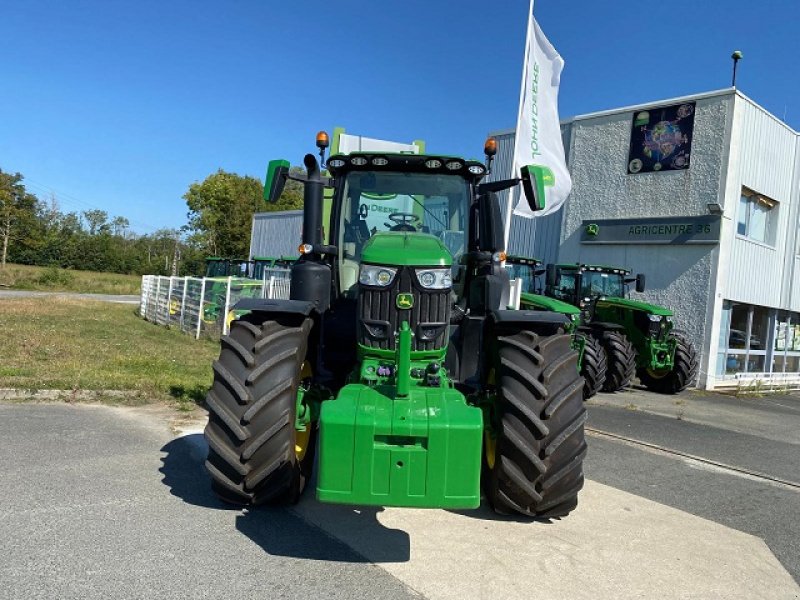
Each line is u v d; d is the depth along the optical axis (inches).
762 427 374.6
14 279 1560.0
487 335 175.3
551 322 160.6
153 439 222.2
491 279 172.4
